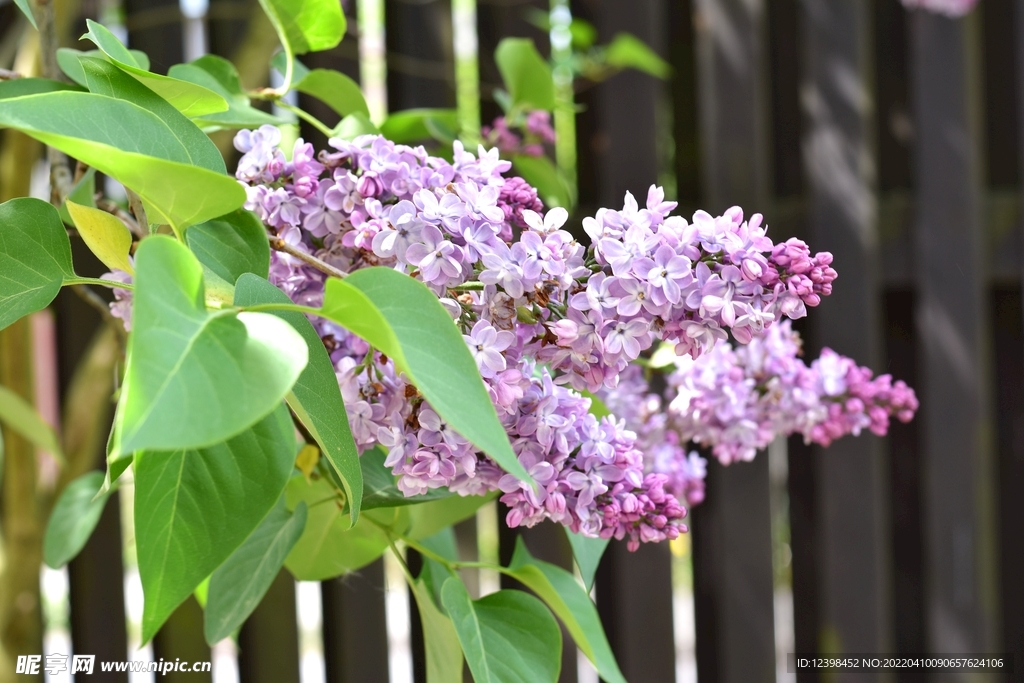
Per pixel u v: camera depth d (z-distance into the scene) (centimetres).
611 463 68
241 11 150
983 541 175
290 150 90
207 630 78
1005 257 176
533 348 67
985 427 175
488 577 177
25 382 128
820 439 84
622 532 68
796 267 64
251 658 164
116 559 160
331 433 61
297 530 80
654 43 173
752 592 175
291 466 63
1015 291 182
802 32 178
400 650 222
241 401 54
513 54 114
